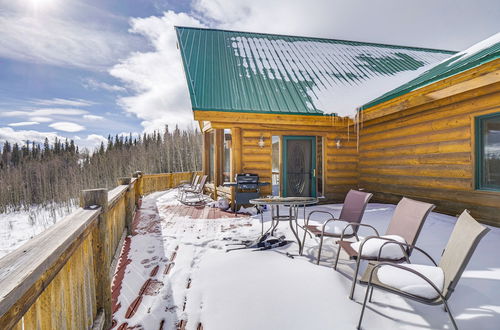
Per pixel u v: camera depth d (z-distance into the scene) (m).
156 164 47.28
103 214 2.35
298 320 2.27
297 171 8.41
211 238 4.78
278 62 10.32
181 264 3.59
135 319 2.40
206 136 11.50
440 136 6.21
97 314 2.28
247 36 12.73
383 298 2.57
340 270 3.23
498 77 4.34
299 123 7.41
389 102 6.31
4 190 30.77
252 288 2.81
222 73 8.80
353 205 4.07
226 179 9.62
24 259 1.19
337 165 8.67
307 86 8.73
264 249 4.03
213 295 2.71
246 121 7.02
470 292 2.63
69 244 1.54
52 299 1.50
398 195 7.43
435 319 2.23
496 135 5.18
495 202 5.07
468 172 5.60
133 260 3.79
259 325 2.22
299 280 2.96
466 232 2.04
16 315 1.06
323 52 11.96
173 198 10.47
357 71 10.23
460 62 5.93
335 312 2.36
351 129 8.74
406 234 2.98
